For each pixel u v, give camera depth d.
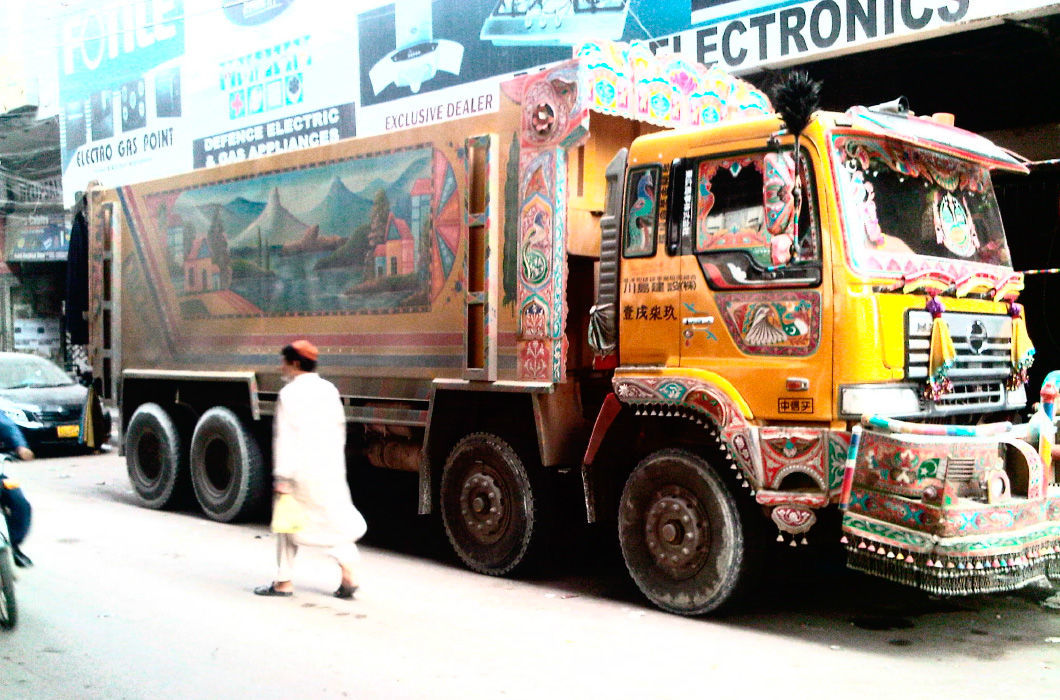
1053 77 9.97
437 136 7.53
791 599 6.63
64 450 15.54
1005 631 5.91
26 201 24.31
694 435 6.32
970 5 8.93
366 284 8.11
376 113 15.36
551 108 6.68
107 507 10.44
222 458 9.50
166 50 19.44
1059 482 5.84
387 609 6.29
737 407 5.71
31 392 15.40
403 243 7.79
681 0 11.18
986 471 5.22
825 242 5.48
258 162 9.17
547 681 4.92
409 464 8.12
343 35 15.83
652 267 6.23
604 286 6.53
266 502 9.53
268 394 9.02
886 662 5.27
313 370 6.58
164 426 10.15
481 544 7.25
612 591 6.85
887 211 5.74
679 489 6.07
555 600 6.56
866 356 5.35
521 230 6.85
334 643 5.52
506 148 7.01
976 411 5.94
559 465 6.96
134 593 6.61
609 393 6.47
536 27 12.95
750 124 5.85
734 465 5.75
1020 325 6.41
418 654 5.34
